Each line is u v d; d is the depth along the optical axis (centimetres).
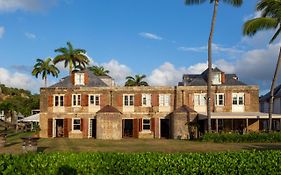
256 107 5297
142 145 3759
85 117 5509
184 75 6106
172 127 5269
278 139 4097
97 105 5522
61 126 5766
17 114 9675
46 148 3375
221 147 3428
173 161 1159
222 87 5334
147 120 5459
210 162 1167
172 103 5416
